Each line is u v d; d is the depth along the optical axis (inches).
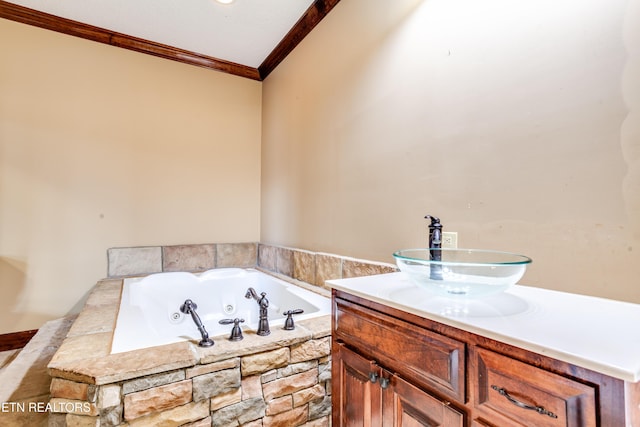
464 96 54.6
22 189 98.3
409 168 65.1
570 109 41.4
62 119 103.3
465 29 54.5
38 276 99.8
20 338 97.0
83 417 41.6
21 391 54.4
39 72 100.4
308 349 56.8
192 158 123.6
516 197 47.1
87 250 106.3
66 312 102.9
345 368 45.3
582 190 40.2
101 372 42.2
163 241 118.3
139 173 114.5
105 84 109.3
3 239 96.0
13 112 97.5
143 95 115.3
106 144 109.4
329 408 59.1
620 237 37.1
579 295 39.9
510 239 47.9
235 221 131.8
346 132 83.7
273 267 118.3
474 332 29.3
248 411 50.8
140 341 52.7
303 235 103.8
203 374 47.7
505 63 48.6
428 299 38.7
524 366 26.0
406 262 40.6
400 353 36.8
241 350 50.5
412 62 64.7
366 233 76.7
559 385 23.9
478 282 36.0
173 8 95.1
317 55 96.6
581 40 40.4
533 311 33.5
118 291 89.4
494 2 50.3
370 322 41.1
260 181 135.6
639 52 35.6
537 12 44.8
